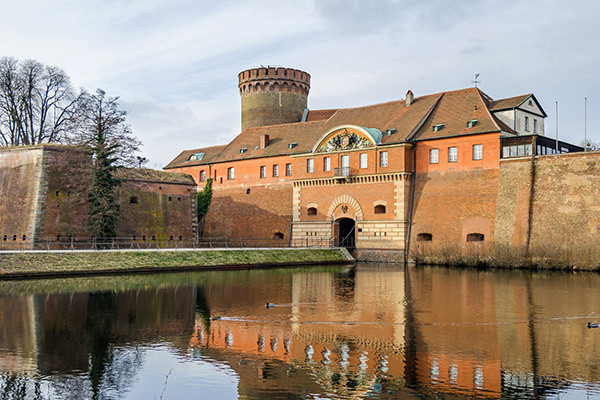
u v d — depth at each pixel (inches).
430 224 2162.9
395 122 2407.7
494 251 1923.0
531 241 1897.1
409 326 877.2
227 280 1493.6
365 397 565.3
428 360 689.0
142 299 1129.4
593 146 2647.6
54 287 1285.7
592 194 1806.1
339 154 2429.9
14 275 1424.7
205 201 3070.9
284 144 2802.7
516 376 625.6
